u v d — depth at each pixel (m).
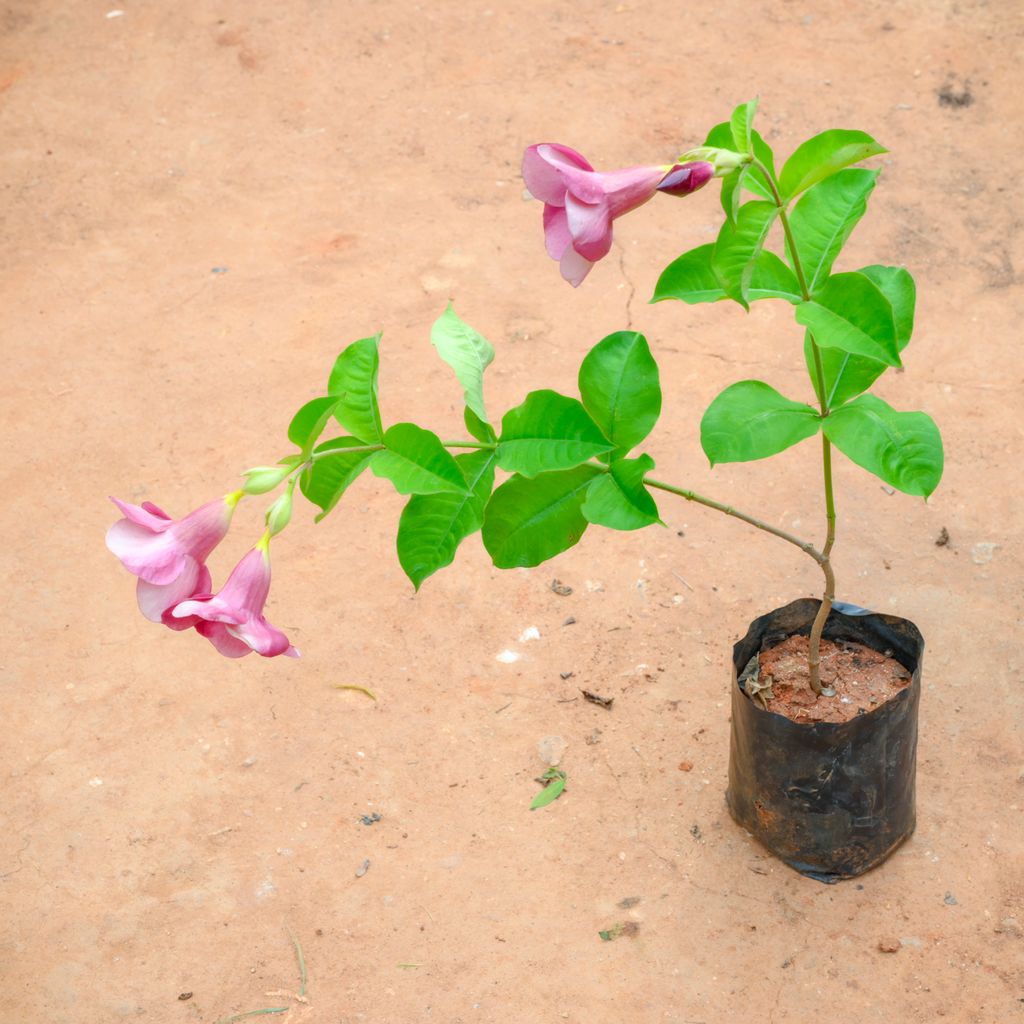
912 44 3.72
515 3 4.08
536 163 1.92
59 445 2.82
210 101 3.79
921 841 2.33
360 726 2.47
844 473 2.70
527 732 2.45
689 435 2.76
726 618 2.54
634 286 3.04
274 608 2.59
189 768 2.44
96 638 2.58
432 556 2.04
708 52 3.80
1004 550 2.58
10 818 2.41
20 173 3.57
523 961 2.27
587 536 2.64
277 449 2.79
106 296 3.15
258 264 3.22
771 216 1.97
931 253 3.04
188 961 2.29
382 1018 2.24
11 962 2.29
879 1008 2.21
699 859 2.33
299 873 2.35
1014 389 2.78
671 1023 2.22
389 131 3.63
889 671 2.29
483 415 2.05
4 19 4.14
